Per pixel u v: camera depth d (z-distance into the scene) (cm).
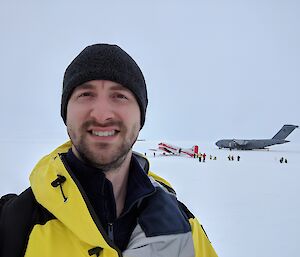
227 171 626
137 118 48
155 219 48
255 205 287
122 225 48
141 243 45
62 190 41
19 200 44
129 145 47
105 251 39
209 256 56
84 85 45
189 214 59
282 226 215
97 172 45
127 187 50
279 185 425
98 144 43
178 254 47
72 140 45
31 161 696
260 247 173
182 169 654
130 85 46
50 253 39
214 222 225
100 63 45
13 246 40
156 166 722
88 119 43
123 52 50
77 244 39
